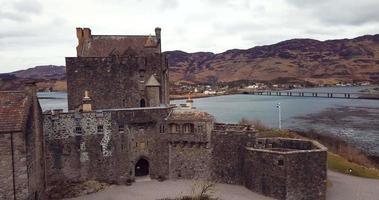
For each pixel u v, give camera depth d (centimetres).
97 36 8556
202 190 6381
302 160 6294
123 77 7919
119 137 7150
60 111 7212
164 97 8550
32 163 5350
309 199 6338
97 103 7838
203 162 7294
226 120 17762
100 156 7056
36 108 5700
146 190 6719
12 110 5072
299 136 11656
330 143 11525
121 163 7175
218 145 7225
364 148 11375
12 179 4894
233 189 6844
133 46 8500
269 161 6431
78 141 6919
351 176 8225
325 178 6400
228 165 7175
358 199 6575
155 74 8131
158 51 8469
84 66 7756
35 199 5503
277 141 7506
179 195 6375
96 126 7025
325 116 19475
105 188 6875
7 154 4853
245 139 7062
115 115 7112
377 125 15850
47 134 6656
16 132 4878
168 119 7362
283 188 6259
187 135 7256
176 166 7406
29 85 5438
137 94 8012
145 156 7369
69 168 6869
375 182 7744
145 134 7344
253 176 6712
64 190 6600
